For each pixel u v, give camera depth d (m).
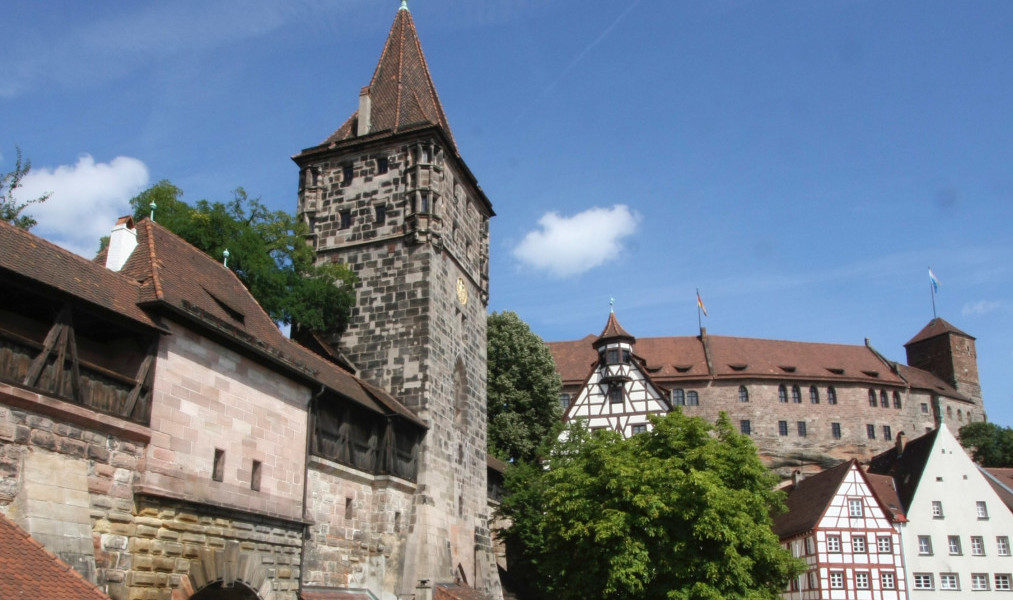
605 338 70.81
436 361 40.47
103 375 19.55
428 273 41.00
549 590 38.84
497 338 69.19
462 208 46.31
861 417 99.06
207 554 21.91
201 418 22.47
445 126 47.47
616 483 34.84
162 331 21.25
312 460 28.73
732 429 38.88
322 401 30.33
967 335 119.06
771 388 96.75
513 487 49.22
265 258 39.28
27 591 14.47
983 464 96.06
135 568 19.61
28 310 20.31
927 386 104.38
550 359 70.31
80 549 17.72
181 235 37.34
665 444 37.84
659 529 33.34
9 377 17.28
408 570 34.47
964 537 60.31
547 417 68.31
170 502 20.91
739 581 32.62
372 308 41.38
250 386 24.83
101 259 24.73
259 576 23.98
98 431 19.16
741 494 35.22
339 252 43.09
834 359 103.62
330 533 30.03
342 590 30.22
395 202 42.78
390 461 34.31
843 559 58.75
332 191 44.47
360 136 43.97
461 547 39.91
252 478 24.52
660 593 33.56
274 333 29.92
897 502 62.62
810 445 96.06
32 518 16.77
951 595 59.09
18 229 19.84
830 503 60.06
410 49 48.94
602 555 34.59
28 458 17.38
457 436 42.00
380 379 39.94
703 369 97.12
